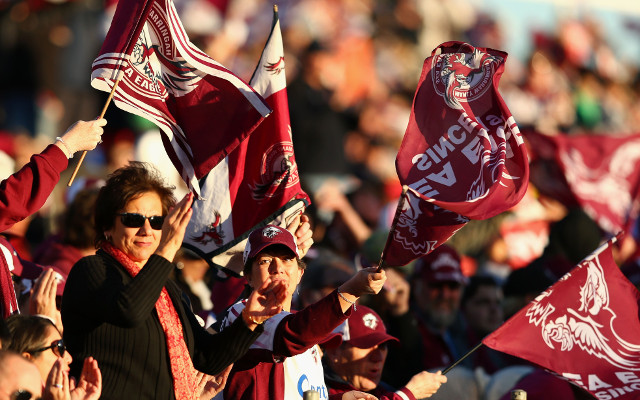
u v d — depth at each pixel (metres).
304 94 45.56
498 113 18.14
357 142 47.19
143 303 14.46
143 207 15.68
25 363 13.16
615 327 21.22
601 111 60.38
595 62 61.41
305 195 19.97
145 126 39.31
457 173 17.83
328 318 16.52
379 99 50.50
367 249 25.12
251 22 49.50
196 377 16.81
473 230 35.69
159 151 38.12
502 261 36.06
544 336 20.75
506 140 17.78
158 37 18.52
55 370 13.66
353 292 16.66
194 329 16.12
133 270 15.41
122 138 39.44
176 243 14.85
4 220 15.95
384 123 48.66
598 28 62.38
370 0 53.00
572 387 22.75
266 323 16.83
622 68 62.69
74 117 42.56
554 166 32.72
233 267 19.81
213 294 22.36
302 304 22.98
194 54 18.58
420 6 54.97
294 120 44.91
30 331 15.06
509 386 25.34
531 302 20.80
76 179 30.27
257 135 20.03
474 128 17.94
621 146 32.31
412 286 26.22
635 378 20.81
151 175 16.09
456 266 26.00
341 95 48.78
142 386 15.02
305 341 16.50
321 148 44.84
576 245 30.39
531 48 59.84
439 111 18.27
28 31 42.69
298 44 47.50
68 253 22.30
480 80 18.34
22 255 27.50
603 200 31.97
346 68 49.72
